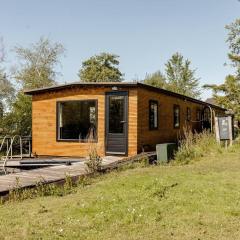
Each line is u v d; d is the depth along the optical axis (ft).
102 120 55.36
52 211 23.43
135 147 53.26
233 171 37.58
